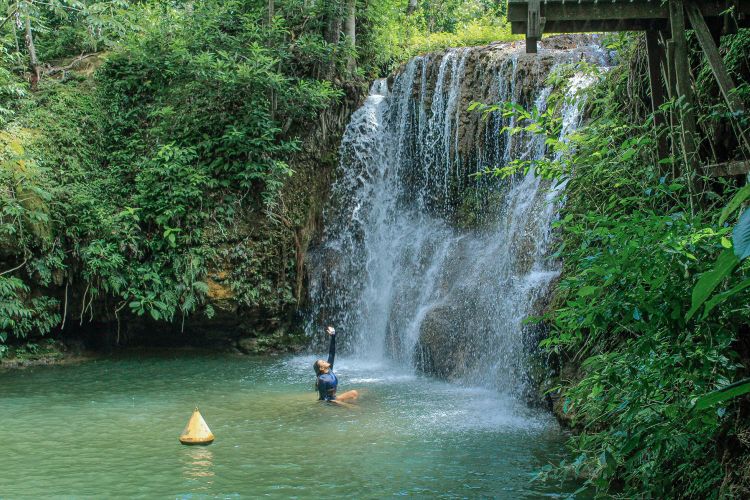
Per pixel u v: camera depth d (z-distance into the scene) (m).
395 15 19.61
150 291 14.41
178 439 8.49
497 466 7.34
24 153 14.14
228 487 6.79
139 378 12.37
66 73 16.67
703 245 4.64
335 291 15.71
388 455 7.77
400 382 11.95
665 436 4.98
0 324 13.16
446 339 12.43
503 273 12.02
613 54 12.80
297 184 16.14
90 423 9.27
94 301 14.49
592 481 5.79
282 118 16.33
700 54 7.62
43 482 6.96
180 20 17.22
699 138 6.76
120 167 15.66
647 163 7.48
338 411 9.80
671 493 5.38
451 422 9.14
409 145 16.03
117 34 18.16
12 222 13.16
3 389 11.44
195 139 15.70
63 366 13.52
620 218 5.51
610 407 5.79
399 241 15.46
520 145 13.05
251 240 15.23
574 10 6.62
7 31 17.30
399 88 16.39
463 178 14.64
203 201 15.12
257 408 10.05
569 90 11.51
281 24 17.16
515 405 10.01
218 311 14.80
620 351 6.16
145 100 16.69
